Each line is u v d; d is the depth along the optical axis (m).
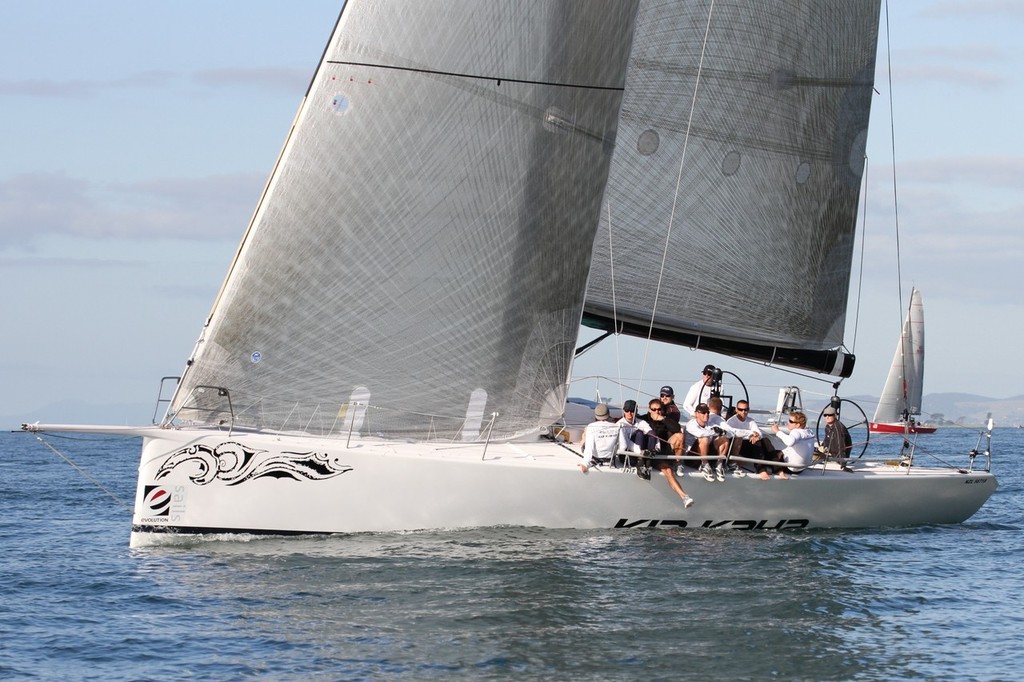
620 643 31.73
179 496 42.38
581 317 47.84
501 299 46.03
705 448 45.75
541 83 45.38
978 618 35.16
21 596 36.69
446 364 45.75
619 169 51.56
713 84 52.28
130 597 36.06
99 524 54.09
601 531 45.12
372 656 30.42
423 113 44.03
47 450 134.00
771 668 30.06
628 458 44.75
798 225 55.03
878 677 29.52
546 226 46.31
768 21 52.59
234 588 36.75
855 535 48.00
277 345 43.81
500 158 45.16
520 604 35.09
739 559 41.84
